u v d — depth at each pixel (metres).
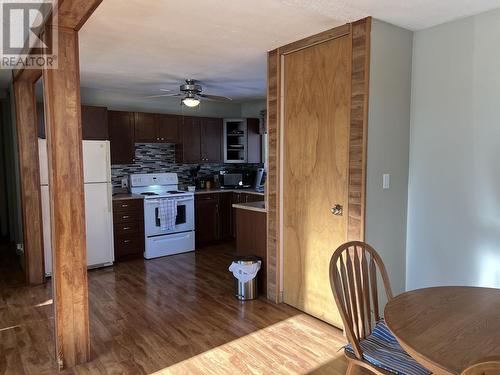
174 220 5.11
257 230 3.69
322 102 2.89
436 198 2.74
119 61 3.58
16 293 3.77
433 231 2.78
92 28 2.67
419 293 1.74
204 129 5.91
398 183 2.81
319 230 3.00
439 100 2.68
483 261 2.53
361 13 2.42
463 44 2.54
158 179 5.57
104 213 4.52
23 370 2.37
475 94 2.50
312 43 2.87
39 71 3.38
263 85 4.80
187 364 2.43
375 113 2.60
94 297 3.58
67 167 2.30
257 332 2.87
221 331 2.88
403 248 2.90
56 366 2.41
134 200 4.84
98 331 2.88
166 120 5.49
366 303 1.98
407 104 2.81
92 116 4.53
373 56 2.54
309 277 3.14
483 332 1.36
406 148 2.84
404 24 2.63
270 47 3.18
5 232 6.28
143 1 2.20
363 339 1.84
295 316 3.15
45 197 4.11
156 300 3.51
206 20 2.51
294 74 3.11
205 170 6.35
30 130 3.99
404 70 2.75
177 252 5.20
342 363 2.44
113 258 4.63
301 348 2.63
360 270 2.05
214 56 3.42
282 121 3.26
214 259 4.93
